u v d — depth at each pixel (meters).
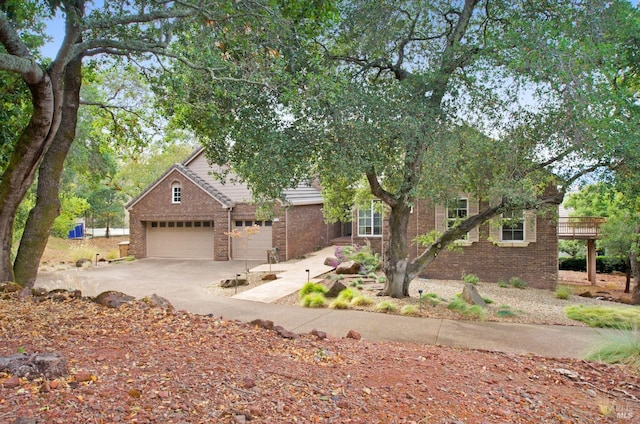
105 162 21.41
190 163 25.45
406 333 8.84
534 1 10.17
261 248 23.44
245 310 11.29
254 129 9.04
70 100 9.70
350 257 19.69
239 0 7.85
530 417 3.89
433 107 9.84
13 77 9.10
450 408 3.86
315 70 8.98
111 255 24.75
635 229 17.64
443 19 11.91
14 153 8.50
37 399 3.03
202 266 21.48
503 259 17.84
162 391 3.41
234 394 3.57
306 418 3.32
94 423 2.81
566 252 32.38
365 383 4.27
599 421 3.95
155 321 5.98
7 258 8.80
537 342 8.25
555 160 9.97
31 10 9.02
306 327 9.34
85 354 4.19
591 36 8.80
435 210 18.11
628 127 8.01
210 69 7.95
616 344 6.66
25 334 4.92
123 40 8.55
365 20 10.45
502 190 9.59
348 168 8.98
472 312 10.63
